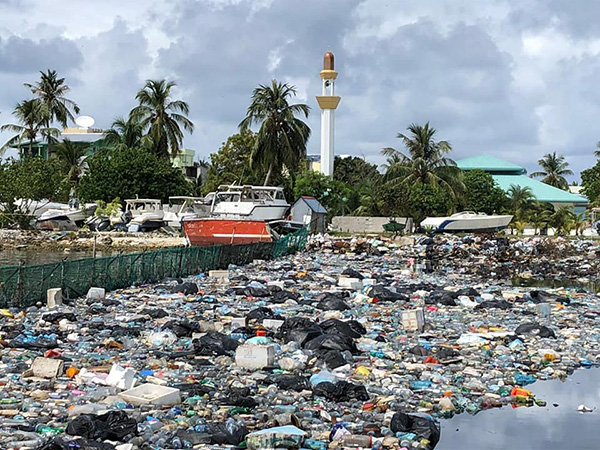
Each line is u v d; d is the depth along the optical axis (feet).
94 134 311.68
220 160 272.51
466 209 258.78
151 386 39.34
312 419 35.70
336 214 238.89
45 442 30.25
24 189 198.80
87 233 190.70
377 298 82.69
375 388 42.34
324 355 49.26
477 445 35.53
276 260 134.10
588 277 131.64
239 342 52.75
